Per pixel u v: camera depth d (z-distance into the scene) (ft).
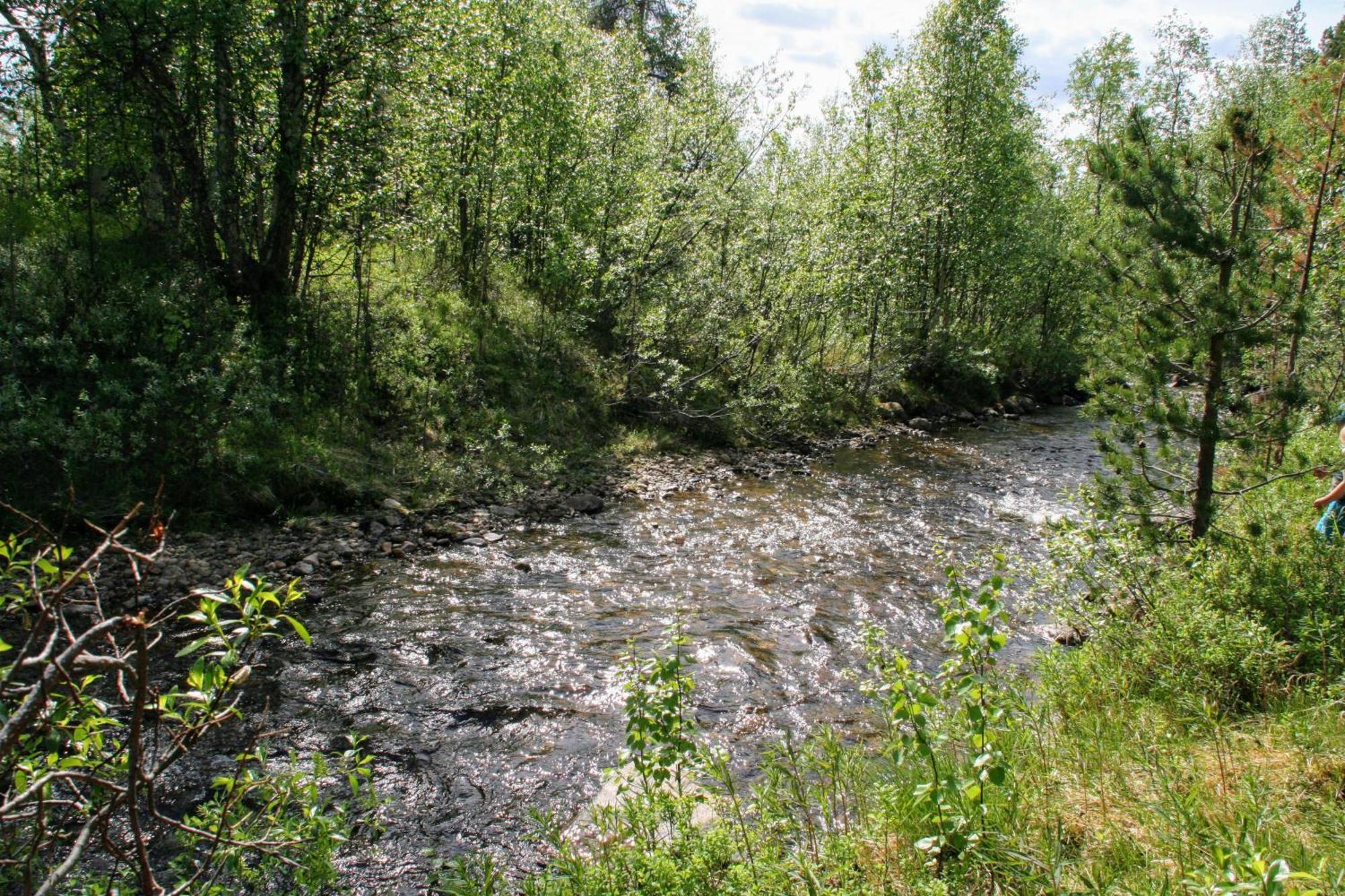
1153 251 26.78
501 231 60.44
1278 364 27.86
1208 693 17.99
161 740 19.44
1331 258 33.63
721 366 65.10
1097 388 28.73
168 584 29.25
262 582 9.38
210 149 44.09
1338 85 32.14
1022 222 93.97
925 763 15.35
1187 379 26.96
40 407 32.68
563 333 58.90
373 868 16.70
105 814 8.22
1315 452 29.09
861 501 48.34
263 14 39.99
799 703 24.17
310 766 19.99
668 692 14.78
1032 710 17.90
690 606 31.55
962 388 87.04
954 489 52.21
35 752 9.62
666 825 14.80
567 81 58.23
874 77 78.54
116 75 39.55
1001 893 11.76
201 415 35.78
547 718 23.09
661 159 63.93
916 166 77.87
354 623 28.50
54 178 41.57
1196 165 26.58
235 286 44.42
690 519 43.42
